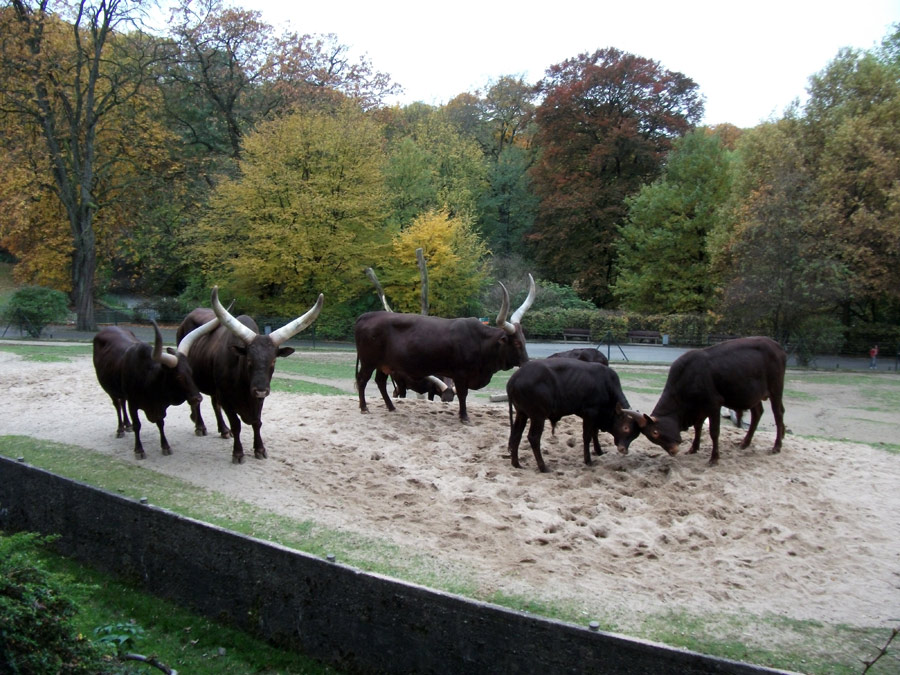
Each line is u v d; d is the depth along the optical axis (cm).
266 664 577
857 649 549
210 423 1261
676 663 450
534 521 799
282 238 3309
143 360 974
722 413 1558
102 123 3728
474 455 1098
